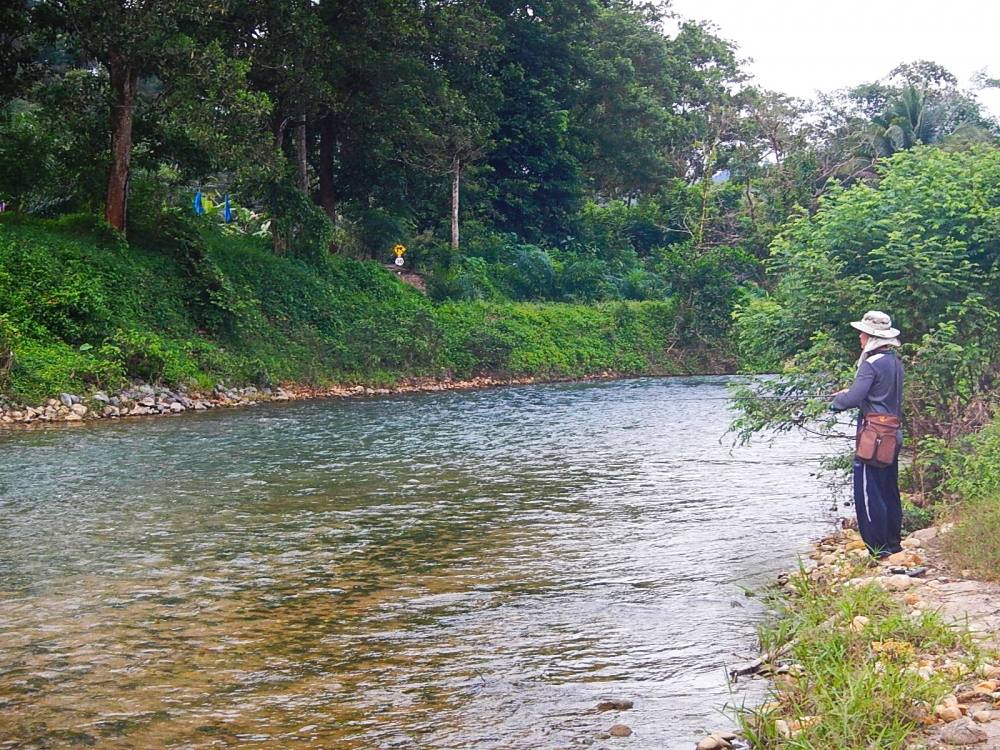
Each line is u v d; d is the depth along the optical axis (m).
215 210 38.75
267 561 8.99
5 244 24.83
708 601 7.63
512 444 17.52
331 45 31.89
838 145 57.56
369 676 6.07
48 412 20.41
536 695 5.71
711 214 54.59
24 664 6.29
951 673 5.24
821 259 10.44
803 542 9.66
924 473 10.38
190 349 26.62
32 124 29.73
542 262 45.81
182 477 13.61
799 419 10.51
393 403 26.48
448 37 36.69
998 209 10.01
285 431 19.28
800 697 5.22
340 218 43.31
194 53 26.11
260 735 5.21
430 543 9.73
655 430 19.86
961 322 10.09
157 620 7.23
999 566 7.21
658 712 5.39
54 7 26.64
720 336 43.81
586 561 8.99
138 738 5.18
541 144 50.72
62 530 10.21
